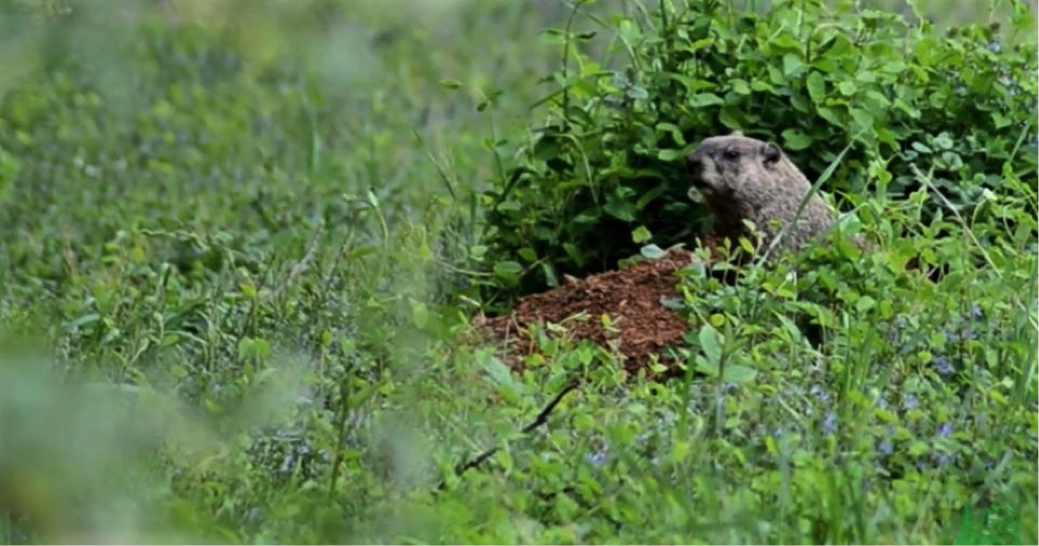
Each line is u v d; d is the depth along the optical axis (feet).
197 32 70.85
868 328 30.76
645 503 23.70
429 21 41.70
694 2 42.98
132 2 21.09
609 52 43.80
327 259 42.98
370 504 23.84
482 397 29.66
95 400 12.23
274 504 24.00
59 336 31.89
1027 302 31.71
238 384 29.45
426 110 70.38
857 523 21.95
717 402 27.25
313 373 30.55
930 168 40.68
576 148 42.50
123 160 65.92
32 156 65.46
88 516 12.03
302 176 63.00
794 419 27.73
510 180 43.27
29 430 11.88
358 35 26.53
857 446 25.59
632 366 34.55
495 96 45.80
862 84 40.47
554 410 28.60
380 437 25.57
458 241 43.32
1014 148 40.88
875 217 36.04
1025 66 42.73
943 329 31.78
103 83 18.99
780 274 33.94
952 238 35.73
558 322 36.86
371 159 62.69
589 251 42.09
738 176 39.45
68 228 54.80
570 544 22.97
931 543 22.79
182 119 70.23
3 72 18.10
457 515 23.09
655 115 42.24
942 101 41.60
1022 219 35.99
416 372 29.19
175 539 12.57
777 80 40.96
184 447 16.83
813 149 41.24
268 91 72.23
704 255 35.32
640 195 41.65
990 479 25.31
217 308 36.91
